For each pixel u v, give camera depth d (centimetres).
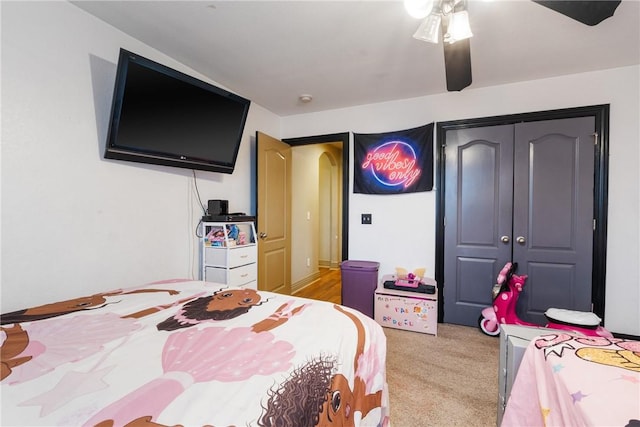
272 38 198
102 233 181
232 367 81
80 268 170
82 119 171
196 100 211
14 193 144
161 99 189
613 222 239
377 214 321
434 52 215
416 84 271
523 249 265
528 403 100
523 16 171
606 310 241
